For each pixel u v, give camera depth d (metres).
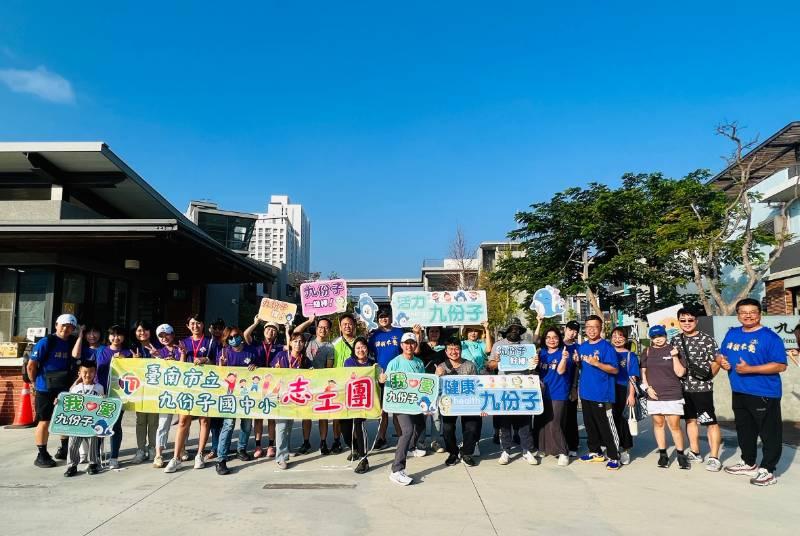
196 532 4.56
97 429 6.46
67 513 5.05
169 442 8.38
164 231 9.13
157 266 13.48
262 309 7.89
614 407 7.22
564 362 7.05
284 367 7.34
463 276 35.25
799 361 7.31
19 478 6.29
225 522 4.80
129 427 9.31
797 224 19.95
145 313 14.67
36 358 6.85
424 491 5.77
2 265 10.54
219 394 6.82
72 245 9.98
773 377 6.16
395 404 6.33
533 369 7.33
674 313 9.44
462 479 6.27
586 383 7.01
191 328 7.30
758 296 22.77
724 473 6.55
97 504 5.32
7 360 9.89
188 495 5.61
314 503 5.34
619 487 5.93
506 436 7.09
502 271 25.62
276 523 4.78
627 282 23.41
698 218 18.64
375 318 9.50
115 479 6.25
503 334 8.09
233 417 6.72
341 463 7.03
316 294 8.55
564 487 5.93
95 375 6.88
